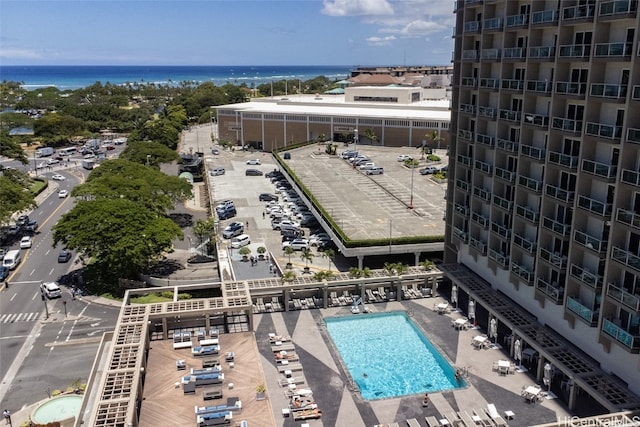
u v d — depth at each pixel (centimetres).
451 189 6341
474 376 4634
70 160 16638
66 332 6162
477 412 4112
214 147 17775
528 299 5094
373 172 11588
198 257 8269
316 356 4984
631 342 3666
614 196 3741
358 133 15512
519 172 4922
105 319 6475
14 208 9100
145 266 7694
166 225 7562
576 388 4116
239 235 8981
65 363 5538
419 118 14550
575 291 4356
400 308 5956
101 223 7225
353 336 5428
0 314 6581
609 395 3803
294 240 8381
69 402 4775
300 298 6169
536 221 4734
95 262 7669
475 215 5772
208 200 11400
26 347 5838
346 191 10144
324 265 7675
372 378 4703
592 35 3928
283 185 12300
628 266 3666
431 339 5266
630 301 3656
